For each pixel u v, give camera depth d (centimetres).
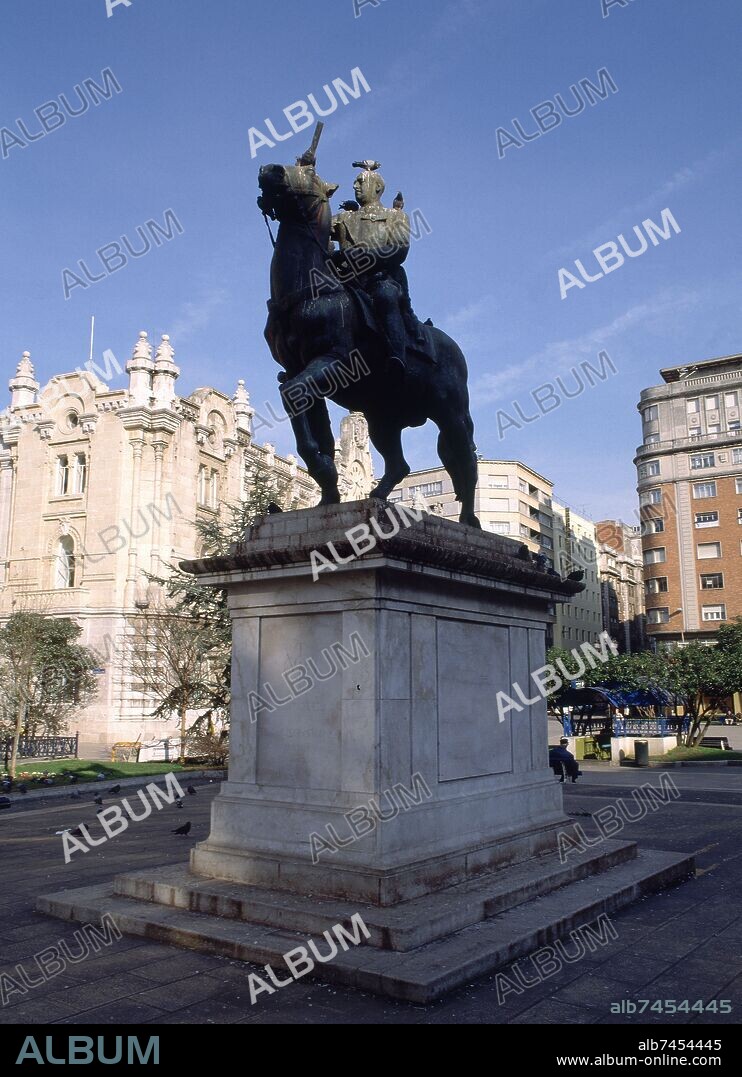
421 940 540
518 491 5966
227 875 661
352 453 5109
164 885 650
